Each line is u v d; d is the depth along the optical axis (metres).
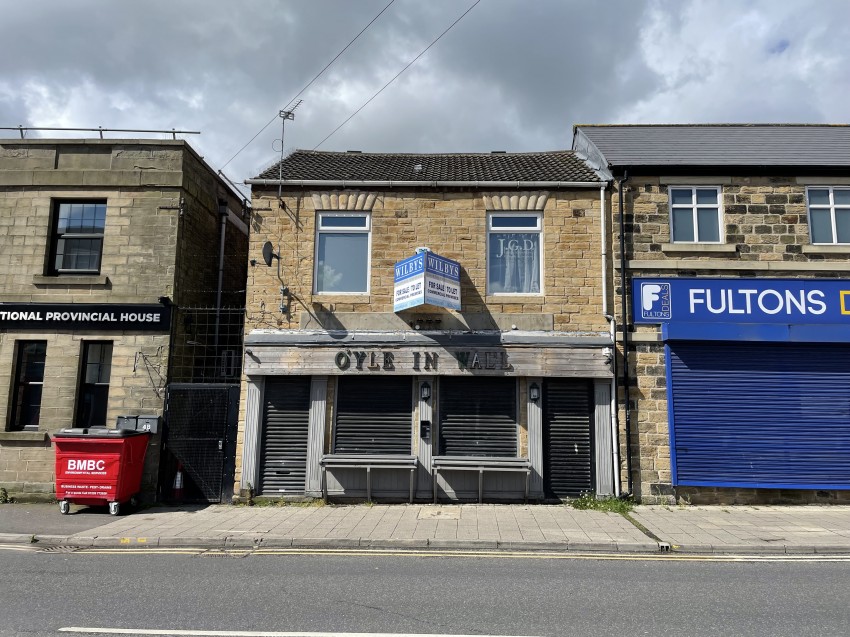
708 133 14.34
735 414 11.31
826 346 11.47
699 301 11.64
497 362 11.38
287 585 6.47
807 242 11.83
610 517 9.91
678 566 7.36
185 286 12.63
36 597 6.05
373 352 11.49
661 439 11.33
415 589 6.34
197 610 5.65
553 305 11.77
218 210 14.52
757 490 11.17
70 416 11.66
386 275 11.99
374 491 11.27
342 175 12.63
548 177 12.44
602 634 5.09
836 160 12.18
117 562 7.53
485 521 9.59
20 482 11.51
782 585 6.52
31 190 12.42
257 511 10.59
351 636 4.98
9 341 11.92
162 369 11.81
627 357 11.55
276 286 12.00
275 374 11.54
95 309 11.94
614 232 11.95
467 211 12.13
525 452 11.31
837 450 11.19
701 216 12.08
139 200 12.39
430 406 11.52
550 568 7.25
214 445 11.60
